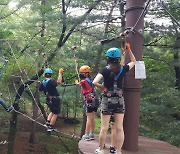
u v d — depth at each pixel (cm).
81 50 1030
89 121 537
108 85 388
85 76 541
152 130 894
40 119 1797
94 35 1017
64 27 1027
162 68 1116
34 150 1449
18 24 1027
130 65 396
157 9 907
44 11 1008
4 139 1434
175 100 866
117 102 390
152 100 910
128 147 478
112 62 387
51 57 1050
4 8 1123
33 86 1210
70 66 1068
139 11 465
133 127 475
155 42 1009
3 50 1091
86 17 966
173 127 855
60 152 1420
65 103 1323
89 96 531
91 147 482
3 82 1080
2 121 1403
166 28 885
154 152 482
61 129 1756
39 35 1162
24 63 1085
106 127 409
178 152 488
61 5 1088
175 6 884
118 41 906
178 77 1080
